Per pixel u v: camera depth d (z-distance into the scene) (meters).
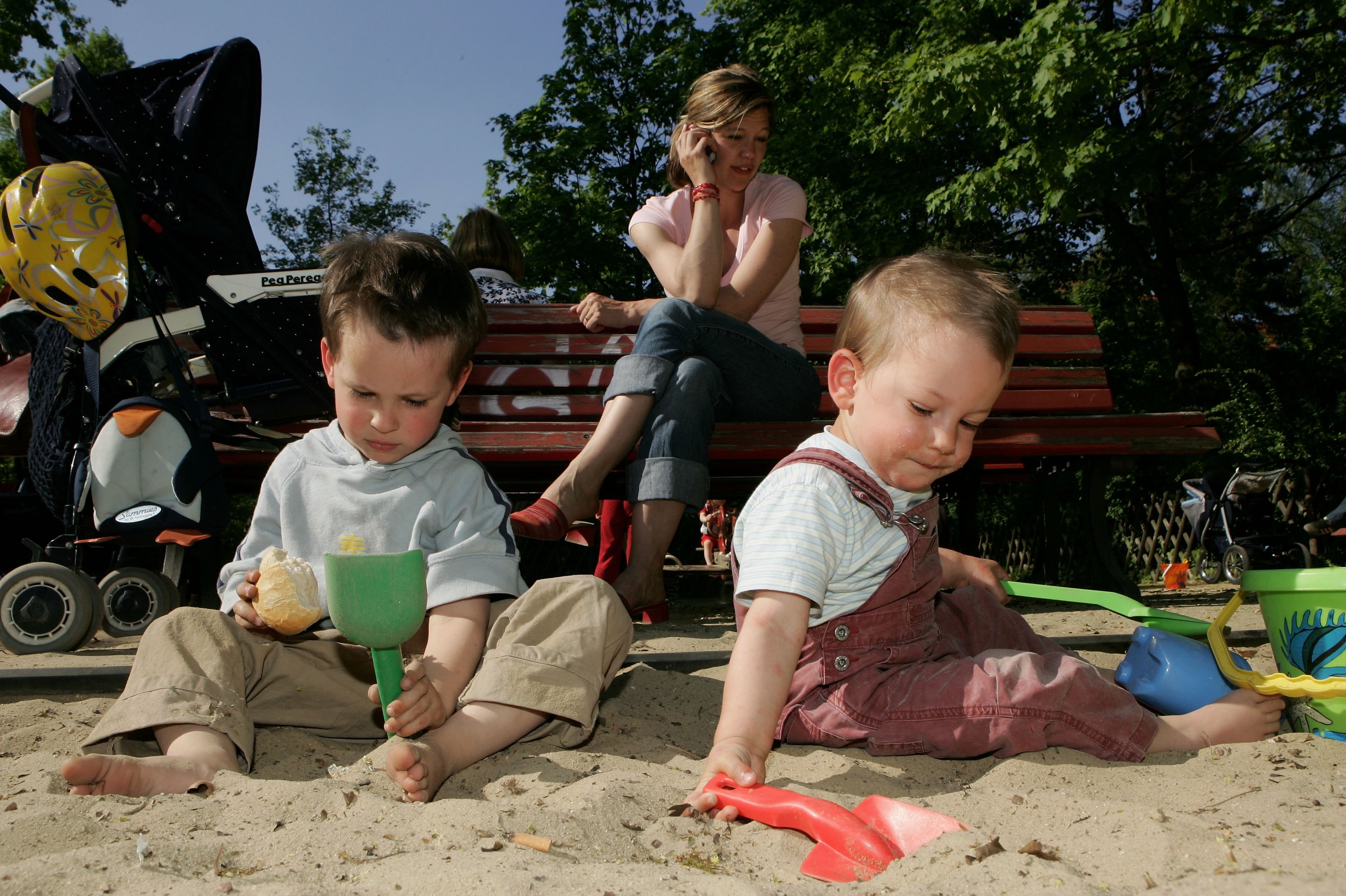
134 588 3.30
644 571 2.75
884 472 1.79
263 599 1.66
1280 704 1.87
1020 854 1.14
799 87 12.94
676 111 16.20
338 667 1.94
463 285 1.95
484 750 1.67
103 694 2.31
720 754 1.47
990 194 9.85
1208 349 14.65
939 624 2.09
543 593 1.85
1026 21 9.78
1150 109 11.02
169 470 3.06
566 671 1.75
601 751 1.80
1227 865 1.09
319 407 3.46
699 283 3.08
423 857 1.16
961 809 1.41
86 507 3.12
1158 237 12.40
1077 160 9.26
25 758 1.70
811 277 13.70
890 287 1.76
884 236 12.02
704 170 3.20
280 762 1.75
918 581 1.86
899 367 1.71
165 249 3.31
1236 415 10.25
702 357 3.03
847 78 11.45
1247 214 14.12
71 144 3.36
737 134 3.18
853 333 1.81
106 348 3.21
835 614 1.83
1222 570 8.07
